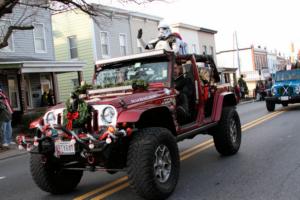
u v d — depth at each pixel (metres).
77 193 6.66
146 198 5.62
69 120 5.84
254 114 19.09
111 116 5.69
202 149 9.88
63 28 31.08
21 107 22.14
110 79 7.64
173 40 8.34
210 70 8.85
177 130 6.81
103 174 7.99
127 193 6.44
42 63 21.89
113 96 6.52
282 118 16.03
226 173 7.30
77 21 30.39
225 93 8.85
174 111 6.82
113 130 5.34
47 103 23.11
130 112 5.68
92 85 7.22
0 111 14.02
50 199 6.45
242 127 13.82
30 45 24.30
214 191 6.20
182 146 10.54
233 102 9.30
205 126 7.83
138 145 5.57
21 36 23.73
